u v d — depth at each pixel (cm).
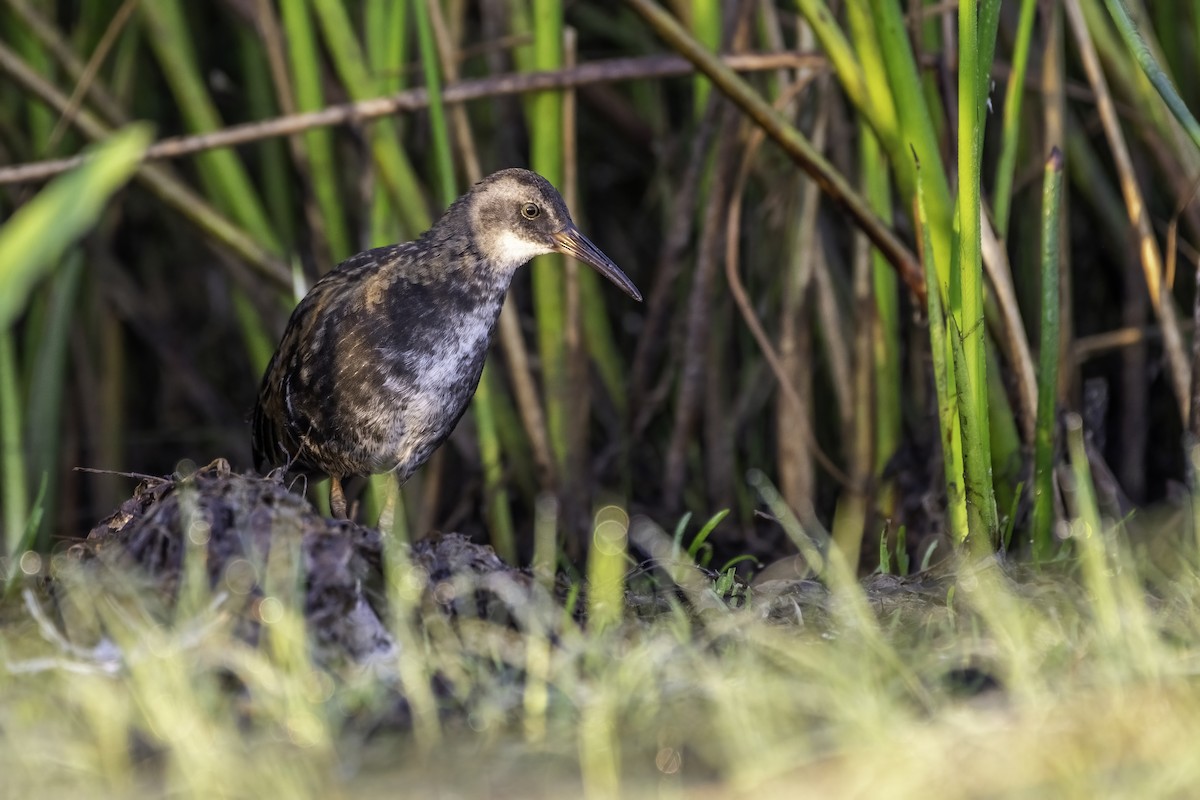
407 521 1067
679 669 564
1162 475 1099
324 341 792
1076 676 552
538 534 973
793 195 973
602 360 1065
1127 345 1038
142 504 691
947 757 486
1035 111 988
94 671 543
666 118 1112
